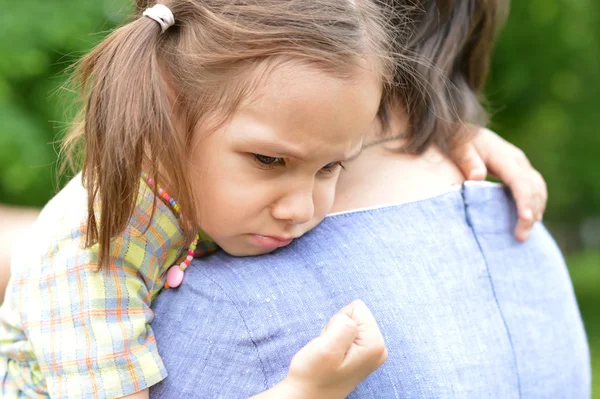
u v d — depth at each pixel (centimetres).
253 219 133
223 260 141
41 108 438
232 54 126
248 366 129
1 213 221
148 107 126
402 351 132
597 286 1023
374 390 130
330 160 130
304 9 127
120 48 130
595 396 509
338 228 142
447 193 152
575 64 724
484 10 171
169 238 138
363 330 123
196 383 132
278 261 137
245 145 127
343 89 125
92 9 439
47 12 432
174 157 128
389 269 137
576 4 708
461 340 137
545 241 168
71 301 131
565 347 156
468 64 179
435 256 142
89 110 129
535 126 775
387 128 156
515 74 711
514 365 144
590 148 806
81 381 129
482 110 179
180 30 135
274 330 129
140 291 135
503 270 151
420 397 131
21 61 421
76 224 136
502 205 160
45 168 428
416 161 156
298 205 131
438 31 165
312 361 120
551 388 149
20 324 139
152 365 132
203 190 133
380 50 132
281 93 123
